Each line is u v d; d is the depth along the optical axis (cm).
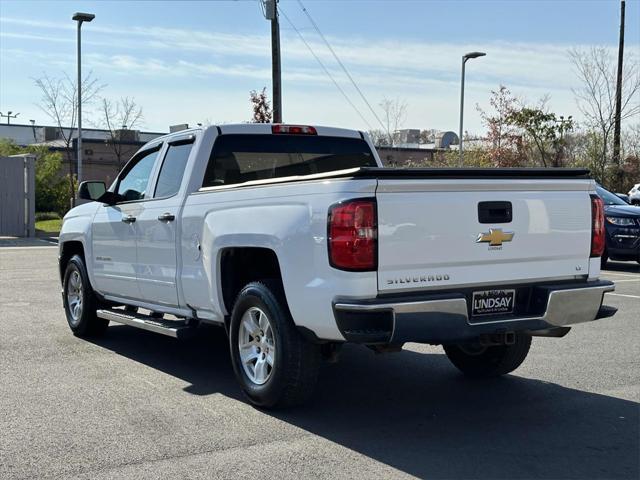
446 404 578
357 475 429
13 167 2539
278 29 2103
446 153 3619
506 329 501
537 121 2858
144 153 753
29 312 995
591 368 690
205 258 597
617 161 2820
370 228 461
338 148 739
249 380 562
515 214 511
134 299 734
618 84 2808
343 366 708
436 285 484
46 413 545
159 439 489
